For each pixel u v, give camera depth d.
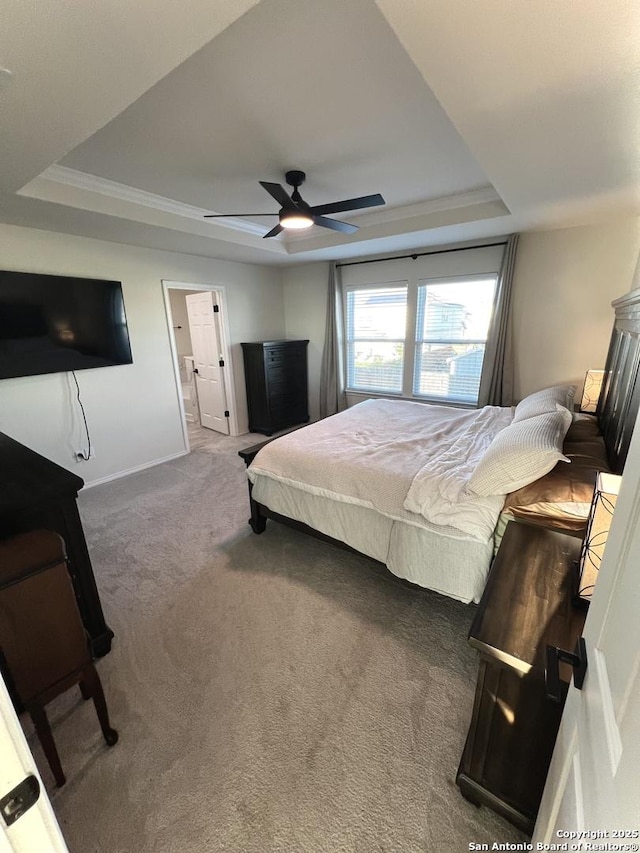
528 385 3.97
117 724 1.52
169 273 4.29
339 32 1.37
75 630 1.30
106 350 3.77
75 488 1.64
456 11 0.99
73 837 1.18
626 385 1.96
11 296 3.08
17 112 1.43
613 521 0.74
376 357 5.13
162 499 3.53
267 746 1.43
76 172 2.54
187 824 1.21
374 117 1.96
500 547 1.50
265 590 2.28
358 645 1.87
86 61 1.16
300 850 1.14
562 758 0.78
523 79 1.28
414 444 2.60
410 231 3.60
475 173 2.73
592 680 0.68
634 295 1.97
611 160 1.95
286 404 5.59
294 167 2.58
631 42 1.09
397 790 1.28
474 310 4.23
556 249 3.58
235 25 1.33
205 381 5.68
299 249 4.43
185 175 2.66
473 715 1.13
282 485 2.56
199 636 1.95
